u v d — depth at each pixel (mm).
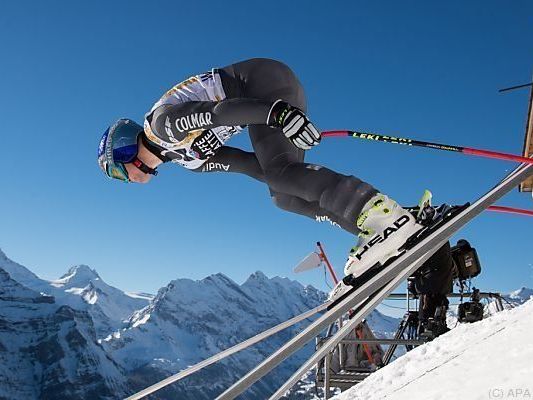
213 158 2877
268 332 2580
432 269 4695
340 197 2305
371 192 2271
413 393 2348
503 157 2350
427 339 6730
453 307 7691
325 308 2352
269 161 2654
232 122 2346
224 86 2637
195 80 2631
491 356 2201
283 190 2574
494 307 8094
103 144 2803
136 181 2838
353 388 4980
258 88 2656
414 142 2469
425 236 2131
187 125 2445
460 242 5805
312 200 2447
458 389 1950
